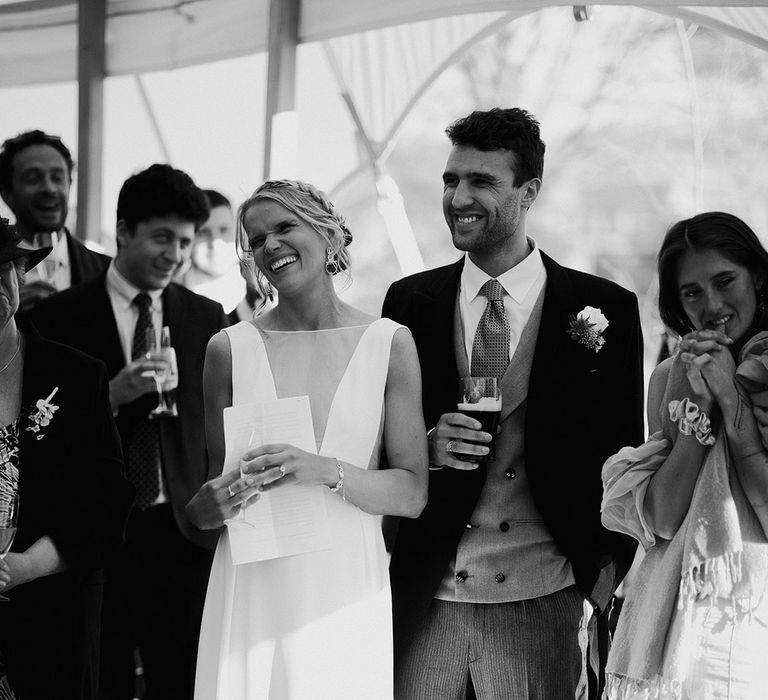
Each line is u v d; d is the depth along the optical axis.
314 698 2.98
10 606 2.97
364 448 3.13
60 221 4.98
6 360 2.97
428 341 3.44
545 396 3.31
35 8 6.23
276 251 3.08
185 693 4.25
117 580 4.21
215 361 3.23
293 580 3.01
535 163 3.38
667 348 4.07
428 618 3.33
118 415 4.24
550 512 3.27
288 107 5.75
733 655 2.70
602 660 3.38
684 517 2.82
